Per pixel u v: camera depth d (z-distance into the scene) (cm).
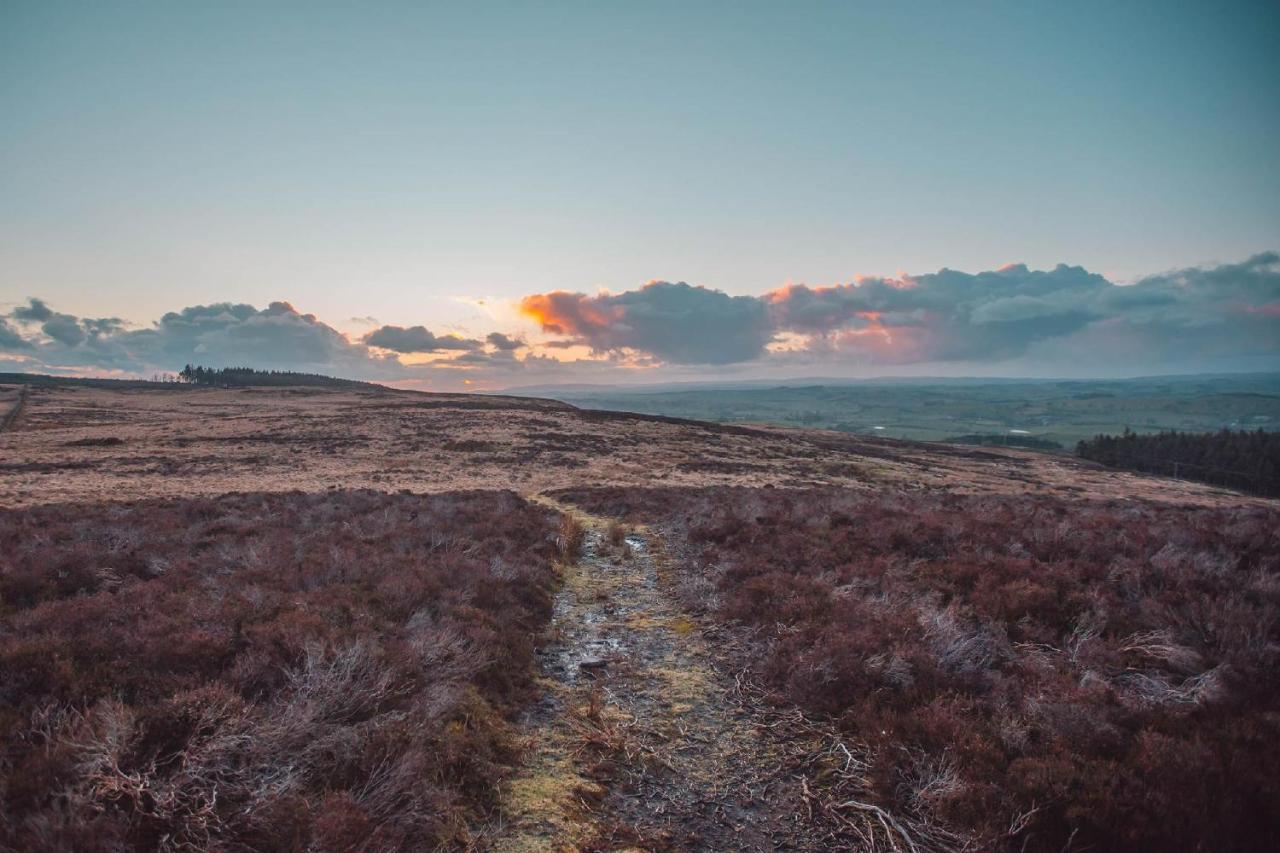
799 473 4850
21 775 439
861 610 935
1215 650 752
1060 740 578
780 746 650
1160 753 539
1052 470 7512
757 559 1335
